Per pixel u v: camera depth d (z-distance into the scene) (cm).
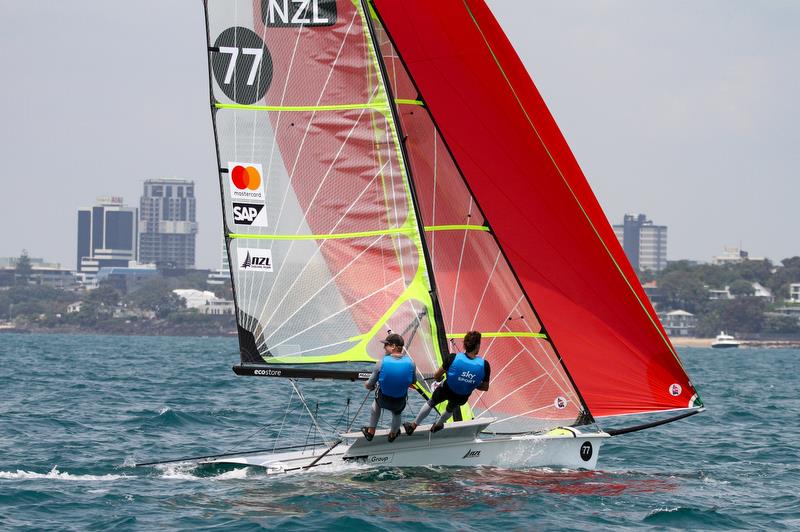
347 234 5497
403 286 5531
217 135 5409
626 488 5447
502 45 5900
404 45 5944
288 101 5450
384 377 5081
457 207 5894
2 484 5238
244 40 5412
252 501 4775
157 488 5119
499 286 5869
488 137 5947
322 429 7894
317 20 5434
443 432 5381
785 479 6047
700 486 5684
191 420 8506
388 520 4466
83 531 4309
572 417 5872
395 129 5481
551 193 5919
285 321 5466
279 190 5453
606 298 5928
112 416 8744
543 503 4894
